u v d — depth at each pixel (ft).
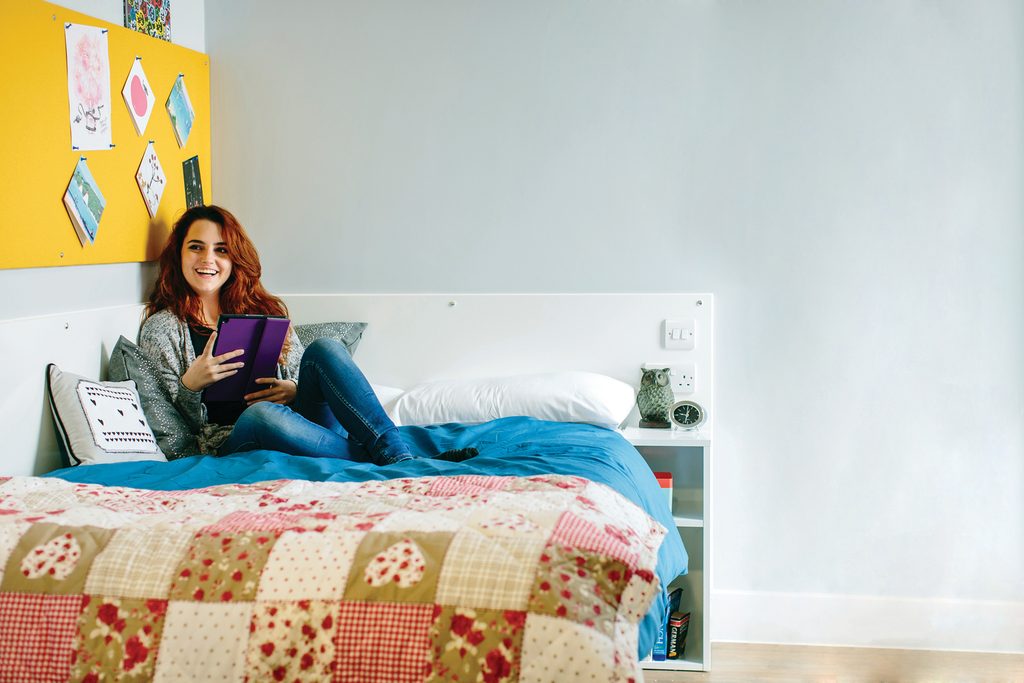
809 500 11.10
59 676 5.15
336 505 6.02
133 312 10.07
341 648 5.06
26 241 8.38
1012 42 10.55
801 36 10.82
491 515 5.65
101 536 5.51
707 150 11.00
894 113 10.75
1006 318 10.71
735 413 11.14
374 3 11.34
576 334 11.14
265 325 9.26
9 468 8.08
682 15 10.94
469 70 11.25
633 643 5.14
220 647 5.10
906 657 10.58
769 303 11.02
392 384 11.45
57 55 8.73
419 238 11.46
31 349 8.34
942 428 10.87
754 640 11.17
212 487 6.64
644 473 8.92
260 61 11.51
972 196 10.69
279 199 11.61
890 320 10.87
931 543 10.94
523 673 4.95
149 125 10.27
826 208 10.88
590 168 11.16
